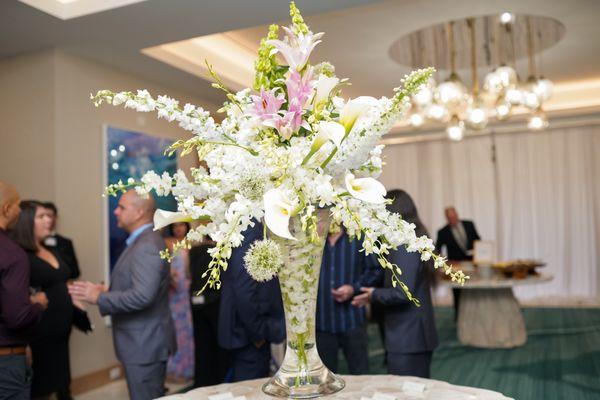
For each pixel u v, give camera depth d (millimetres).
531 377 4340
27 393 2395
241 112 1362
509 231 9289
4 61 4715
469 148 9555
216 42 5426
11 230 3057
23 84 4629
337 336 2975
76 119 4691
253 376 2889
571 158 8984
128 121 5258
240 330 2859
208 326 3920
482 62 6562
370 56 6035
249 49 5656
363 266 3014
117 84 5148
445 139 9680
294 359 1382
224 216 1268
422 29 5195
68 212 4539
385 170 10086
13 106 4660
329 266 2934
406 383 1564
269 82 1377
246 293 2660
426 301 2656
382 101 1274
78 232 4613
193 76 5441
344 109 1223
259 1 3695
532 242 9172
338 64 6320
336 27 5078
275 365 3926
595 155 8859
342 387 1410
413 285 2553
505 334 5414
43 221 3213
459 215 9586
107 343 4746
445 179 9695
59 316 3162
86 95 4801
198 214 1244
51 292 3148
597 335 5828
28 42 4379
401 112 1240
